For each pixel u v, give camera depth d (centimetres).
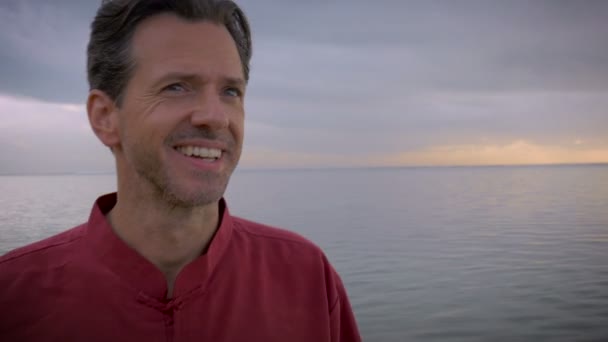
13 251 157
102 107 155
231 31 160
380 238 3678
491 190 11062
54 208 6006
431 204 7225
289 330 157
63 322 139
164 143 140
